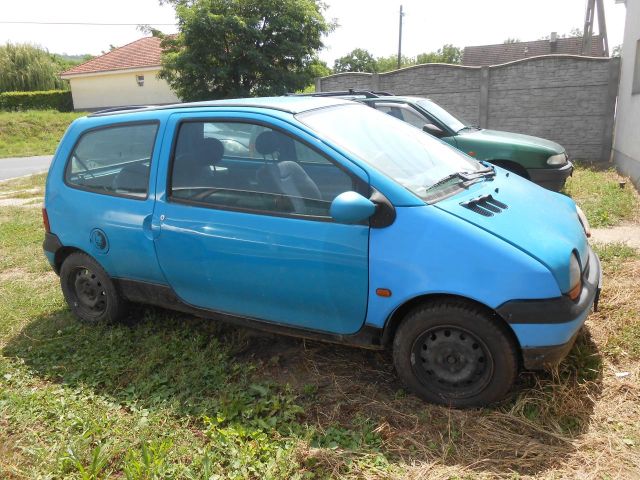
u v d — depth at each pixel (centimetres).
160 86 3522
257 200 344
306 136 333
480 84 1298
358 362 372
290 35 2255
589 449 275
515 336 293
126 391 349
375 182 310
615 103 1195
